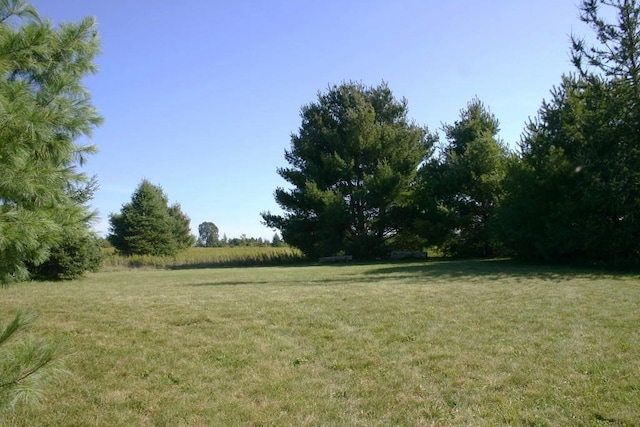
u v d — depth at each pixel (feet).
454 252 105.91
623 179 58.95
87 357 21.56
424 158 118.32
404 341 23.29
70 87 13.83
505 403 15.40
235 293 41.27
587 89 66.95
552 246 67.36
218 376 19.06
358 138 110.32
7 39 11.84
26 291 46.16
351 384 17.78
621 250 62.69
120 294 42.29
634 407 14.64
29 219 11.08
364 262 100.58
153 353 22.20
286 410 15.62
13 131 10.68
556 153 67.05
